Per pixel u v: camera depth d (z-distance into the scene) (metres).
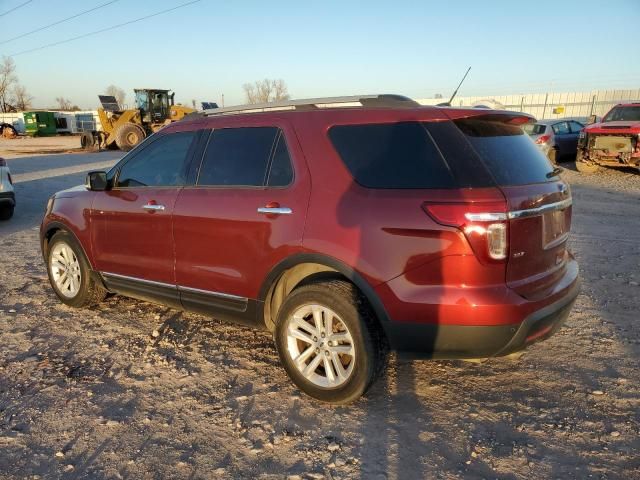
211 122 4.07
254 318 3.72
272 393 3.54
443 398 3.46
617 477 2.68
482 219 2.83
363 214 3.12
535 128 18.16
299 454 2.91
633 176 15.06
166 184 4.21
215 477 2.74
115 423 3.21
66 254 5.04
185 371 3.86
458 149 3.03
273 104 3.79
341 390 3.25
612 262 6.48
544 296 3.12
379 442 3.00
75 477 2.74
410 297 2.99
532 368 3.83
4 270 6.43
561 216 3.42
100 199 4.61
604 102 32.09
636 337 4.30
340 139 3.37
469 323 2.90
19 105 92.44
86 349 4.23
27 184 14.92
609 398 3.40
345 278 3.33
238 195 3.68
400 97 3.43
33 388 3.62
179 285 4.09
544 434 3.04
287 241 3.38
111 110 31.09
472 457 2.85
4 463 2.85
